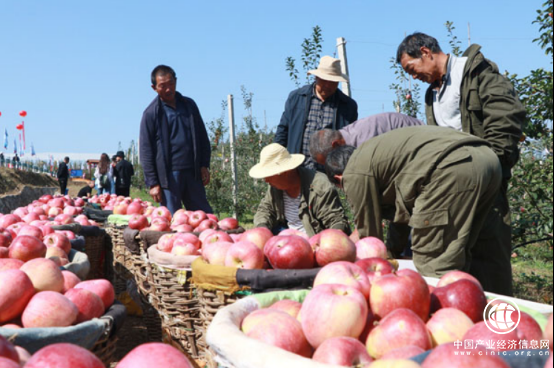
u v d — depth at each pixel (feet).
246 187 41.88
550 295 19.39
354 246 9.46
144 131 21.84
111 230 18.88
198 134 23.13
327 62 18.28
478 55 12.82
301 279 8.53
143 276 14.34
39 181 120.06
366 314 6.40
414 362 4.40
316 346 6.35
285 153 13.98
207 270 9.30
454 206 9.84
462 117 13.03
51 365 4.16
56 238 12.73
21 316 8.14
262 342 5.65
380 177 10.64
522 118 12.48
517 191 20.34
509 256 12.67
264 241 10.44
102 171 62.08
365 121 14.96
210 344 6.19
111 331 8.38
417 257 10.33
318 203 13.70
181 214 17.31
